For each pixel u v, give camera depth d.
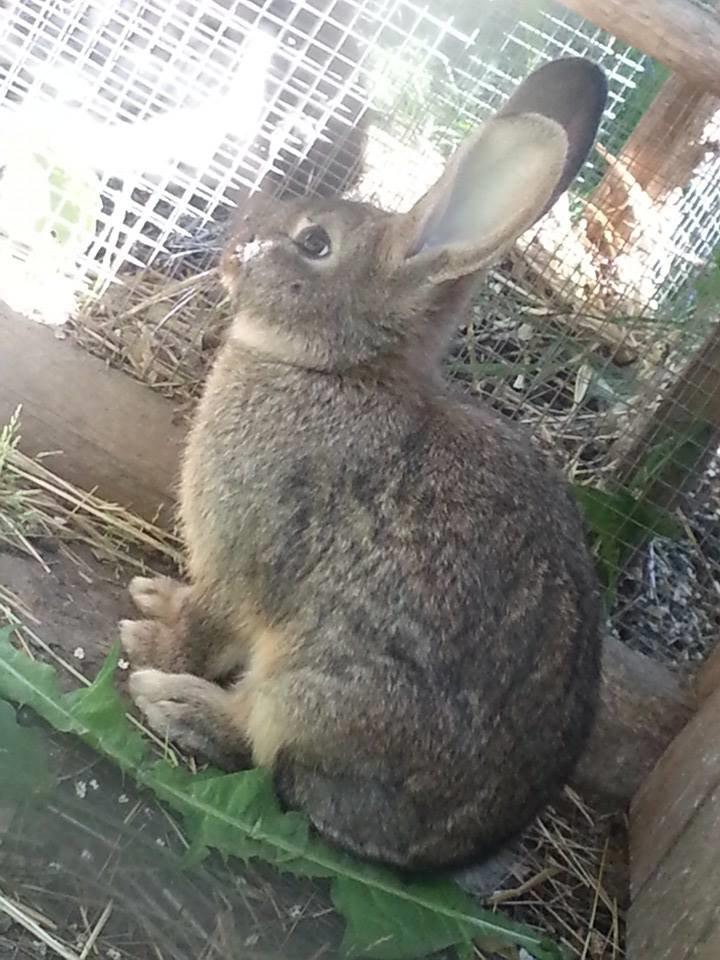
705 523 0.80
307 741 0.52
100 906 0.47
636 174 0.79
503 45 0.75
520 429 0.63
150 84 0.73
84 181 0.71
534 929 0.57
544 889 0.60
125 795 0.50
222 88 0.73
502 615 0.52
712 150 0.79
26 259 0.70
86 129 0.72
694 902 0.55
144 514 0.65
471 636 0.51
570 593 0.54
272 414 0.55
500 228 0.52
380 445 0.54
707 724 0.62
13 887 0.46
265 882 0.51
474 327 0.76
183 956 0.47
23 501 0.62
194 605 0.58
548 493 0.55
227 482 0.55
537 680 0.52
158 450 0.66
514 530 0.53
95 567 0.62
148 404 0.66
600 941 0.59
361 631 0.52
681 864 0.58
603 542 0.74
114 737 0.50
